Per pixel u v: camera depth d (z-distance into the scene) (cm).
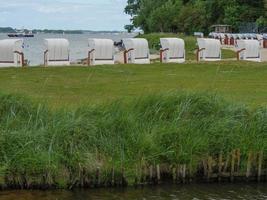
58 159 1039
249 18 9812
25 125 1108
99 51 2400
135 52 2462
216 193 1052
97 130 1104
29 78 1897
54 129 1081
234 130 1160
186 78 1962
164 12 12131
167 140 1114
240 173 1133
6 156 1030
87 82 1833
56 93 1598
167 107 1202
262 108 1239
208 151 1120
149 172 1081
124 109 1187
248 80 1942
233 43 5603
